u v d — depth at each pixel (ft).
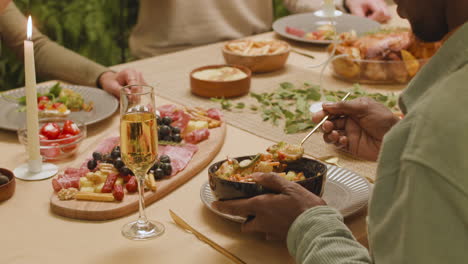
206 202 3.81
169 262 3.30
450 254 2.26
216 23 9.78
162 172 4.20
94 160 4.31
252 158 3.94
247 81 6.41
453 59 2.52
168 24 9.57
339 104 4.35
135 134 3.39
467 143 2.23
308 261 2.88
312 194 3.24
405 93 2.71
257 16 10.32
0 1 5.92
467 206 2.21
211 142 4.96
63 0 12.07
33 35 7.13
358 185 4.08
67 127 4.87
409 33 6.85
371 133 4.34
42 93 6.03
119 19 12.80
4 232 3.61
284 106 6.01
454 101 2.32
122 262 3.30
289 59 7.89
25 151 4.91
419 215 2.30
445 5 2.71
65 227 3.69
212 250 3.43
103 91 6.21
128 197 3.96
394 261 2.42
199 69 6.75
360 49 6.84
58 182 4.06
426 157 2.29
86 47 12.35
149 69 7.42
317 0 10.39
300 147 3.89
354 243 2.90
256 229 3.28
